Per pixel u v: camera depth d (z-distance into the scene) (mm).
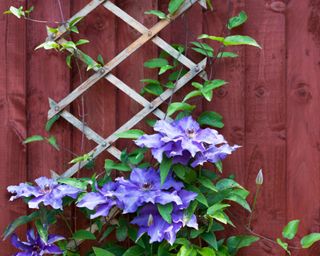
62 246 1117
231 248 1105
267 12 1132
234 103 1139
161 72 1088
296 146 1132
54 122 1163
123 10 1148
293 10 1128
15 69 1167
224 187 1088
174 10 1103
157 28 1115
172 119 1116
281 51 1131
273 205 1136
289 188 1134
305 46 1127
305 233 1131
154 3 1144
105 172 1150
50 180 1072
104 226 1157
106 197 1046
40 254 1062
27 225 1169
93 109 1156
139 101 1124
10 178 1170
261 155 1138
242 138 1140
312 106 1128
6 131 1171
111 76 1129
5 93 1170
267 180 1137
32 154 1169
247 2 1135
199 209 1105
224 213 1072
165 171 1038
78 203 1057
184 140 1017
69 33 1153
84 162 1140
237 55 1112
